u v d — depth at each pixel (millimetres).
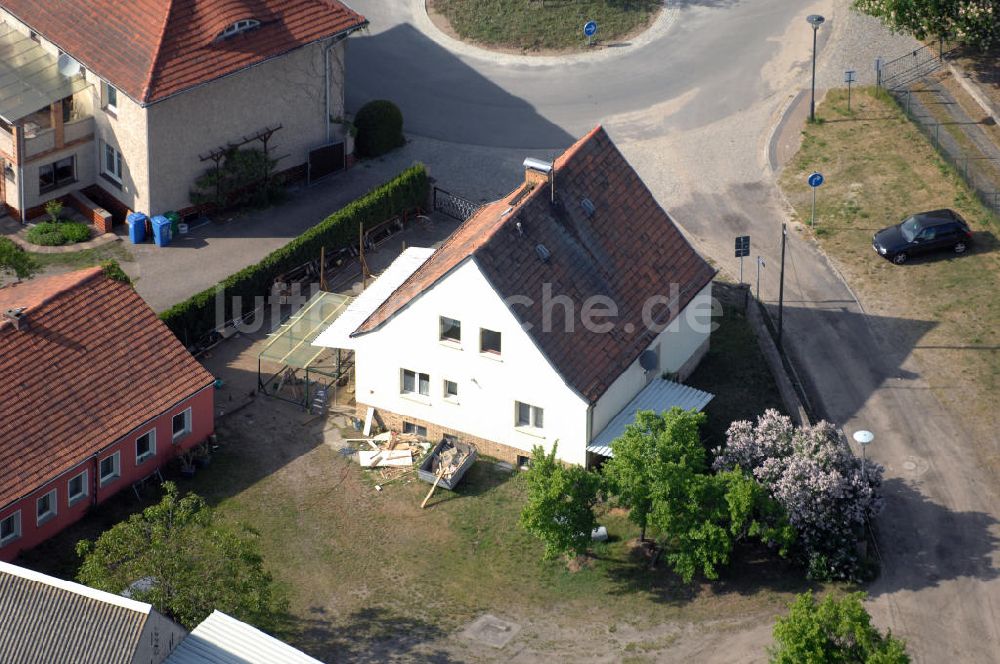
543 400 73375
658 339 76875
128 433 72500
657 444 68312
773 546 70750
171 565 62344
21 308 72312
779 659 59594
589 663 65250
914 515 73188
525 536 72125
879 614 67812
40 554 70000
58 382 71875
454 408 76062
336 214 89750
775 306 87625
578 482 68250
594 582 69688
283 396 80688
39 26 91250
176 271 88500
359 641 66438
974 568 70188
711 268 80688
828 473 69625
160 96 86750
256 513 73375
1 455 68812
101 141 91250
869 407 80188
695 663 65250
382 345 76312
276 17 92188
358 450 77375
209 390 76062
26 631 56688
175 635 59031
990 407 79688
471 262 71438
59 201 92250
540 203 75000
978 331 84812
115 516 72625
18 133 88312
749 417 79062
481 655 65625
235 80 90562
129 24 89500
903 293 88062
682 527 67812
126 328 74938
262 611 63594
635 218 78688
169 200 90750
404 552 71438
